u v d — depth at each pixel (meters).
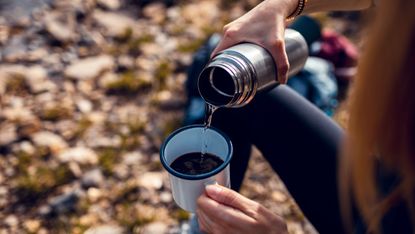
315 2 0.83
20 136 1.46
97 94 1.61
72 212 1.31
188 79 1.50
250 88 0.73
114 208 1.33
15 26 1.79
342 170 0.64
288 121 0.92
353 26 1.86
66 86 1.62
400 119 0.51
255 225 0.67
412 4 0.48
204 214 0.69
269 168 1.44
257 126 0.94
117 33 1.79
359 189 0.58
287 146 0.91
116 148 1.46
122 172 1.40
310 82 1.52
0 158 1.41
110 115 1.55
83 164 1.41
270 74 0.76
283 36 0.78
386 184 0.59
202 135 0.76
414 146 0.51
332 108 1.54
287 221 1.34
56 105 1.56
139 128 1.51
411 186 0.55
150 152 1.46
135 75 1.66
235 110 0.95
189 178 0.70
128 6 1.90
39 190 1.34
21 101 1.56
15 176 1.38
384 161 0.57
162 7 1.90
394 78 0.50
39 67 1.67
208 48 1.50
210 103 0.74
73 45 1.75
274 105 0.93
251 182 1.41
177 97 1.60
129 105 1.58
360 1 0.86
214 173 0.70
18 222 1.29
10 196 1.34
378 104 0.51
